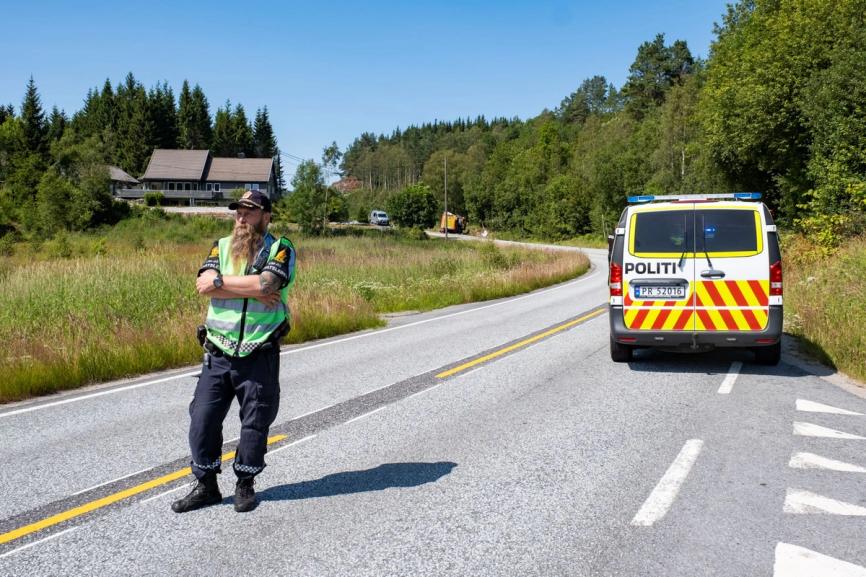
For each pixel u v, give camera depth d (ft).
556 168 348.79
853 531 12.62
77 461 17.22
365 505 14.05
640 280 27.68
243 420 13.71
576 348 34.83
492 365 30.25
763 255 26.50
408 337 40.14
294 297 47.91
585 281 92.07
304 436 19.25
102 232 179.63
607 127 333.83
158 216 206.08
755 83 104.22
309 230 198.59
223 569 11.29
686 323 27.17
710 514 13.42
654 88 348.59
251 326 13.39
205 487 14.01
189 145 434.30
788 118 99.50
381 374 28.53
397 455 17.44
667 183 209.97
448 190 451.94
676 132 208.44
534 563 11.40
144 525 13.15
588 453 17.39
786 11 106.63
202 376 13.83
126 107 396.57
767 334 26.35
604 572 11.08
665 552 11.79
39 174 208.13
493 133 643.86
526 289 79.00
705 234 27.09
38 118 313.53
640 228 27.91
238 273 13.33
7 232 164.66
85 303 40.11
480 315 52.24
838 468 16.11
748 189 118.52
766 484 15.06
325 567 11.32
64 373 26.68
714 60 132.05
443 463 16.75
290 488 15.14
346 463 16.85
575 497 14.37
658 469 16.08
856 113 80.89
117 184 310.86
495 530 12.75
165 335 33.27
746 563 11.38
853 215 68.95
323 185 199.21
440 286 68.64
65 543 12.34
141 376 28.91
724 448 17.69
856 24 95.45
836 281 40.40
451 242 211.00
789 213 104.01
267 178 324.60
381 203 453.58
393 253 116.16
